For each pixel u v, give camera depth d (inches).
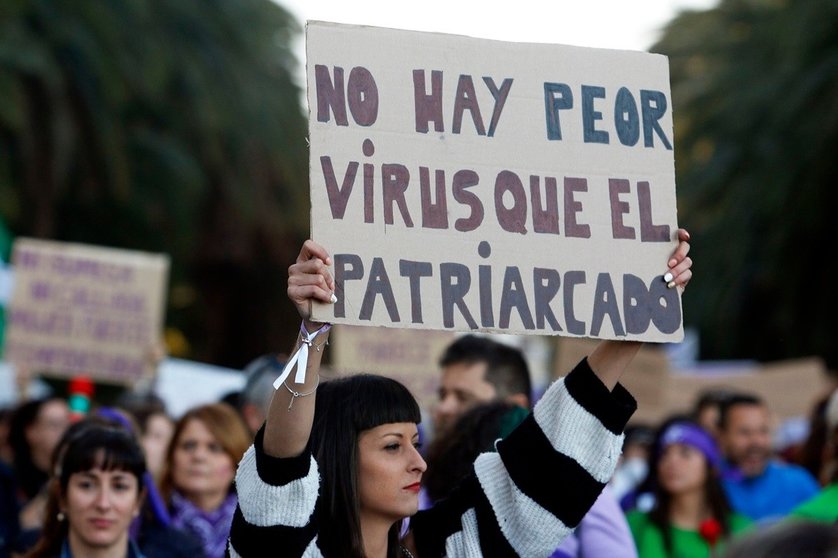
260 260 2440.9
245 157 2102.6
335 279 302.5
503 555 319.3
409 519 341.1
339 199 307.6
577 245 322.3
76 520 430.0
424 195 313.6
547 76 329.7
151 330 863.7
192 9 1972.2
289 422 285.9
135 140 1893.5
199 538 493.7
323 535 306.0
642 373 944.3
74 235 1905.8
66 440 436.8
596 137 329.7
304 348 290.0
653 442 583.8
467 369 466.6
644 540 574.9
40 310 847.1
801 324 2070.6
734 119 2071.9
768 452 687.1
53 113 1654.8
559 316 317.4
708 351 2303.2
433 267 310.2
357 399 312.5
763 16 2276.1
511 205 320.2
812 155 1849.2
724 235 2110.0
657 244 328.2
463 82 323.0
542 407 322.0
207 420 534.0
